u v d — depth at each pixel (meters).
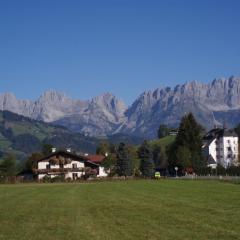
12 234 27.58
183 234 25.72
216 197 52.72
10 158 185.62
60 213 38.72
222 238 24.30
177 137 186.00
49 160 167.12
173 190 70.19
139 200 50.94
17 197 61.47
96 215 36.38
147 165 178.62
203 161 178.12
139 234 26.02
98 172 173.25
